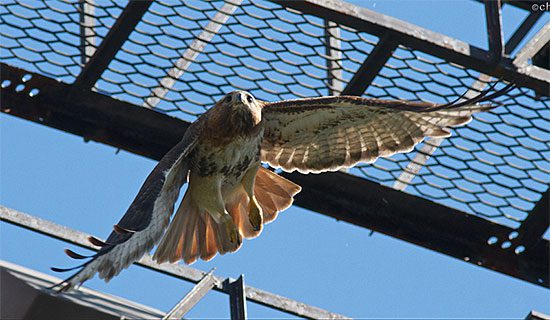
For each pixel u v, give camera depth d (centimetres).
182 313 1517
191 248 1582
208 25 1677
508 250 1788
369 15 1650
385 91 1717
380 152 1648
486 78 1705
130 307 1589
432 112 1602
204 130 1582
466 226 1778
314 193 1750
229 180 1606
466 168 1759
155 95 1700
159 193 1479
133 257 1501
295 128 1631
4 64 1681
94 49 1691
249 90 1712
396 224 1762
